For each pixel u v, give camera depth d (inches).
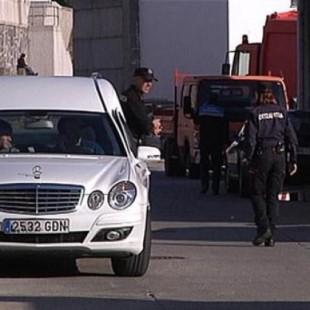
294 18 3422.7
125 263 1346.0
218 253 1594.5
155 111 3403.1
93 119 1430.9
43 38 5251.0
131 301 1203.9
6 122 1407.5
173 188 2770.7
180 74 3533.5
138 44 3759.8
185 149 3139.8
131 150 1425.9
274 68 3420.3
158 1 3735.2
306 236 1795.0
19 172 1280.8
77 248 1269.7
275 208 1668.3
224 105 2874.0
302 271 1428.4
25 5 5009.8
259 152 1648.6
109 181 1289.4
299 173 2295.8
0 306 1167.6
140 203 1302.9
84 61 4069.9
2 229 1258.6
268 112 1649.9
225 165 2588.6
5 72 4532.5
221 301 1210.0
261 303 1199.6
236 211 2165.4
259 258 1546.5
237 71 3496.6
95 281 1334.9
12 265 1456.7
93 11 3991.1
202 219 2033.7
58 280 1341.0
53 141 1398.9
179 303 1196.5
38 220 1258.0
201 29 3695.9
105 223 1272.1
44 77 1509.6
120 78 3838.6
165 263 1489.9
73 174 1285.7
